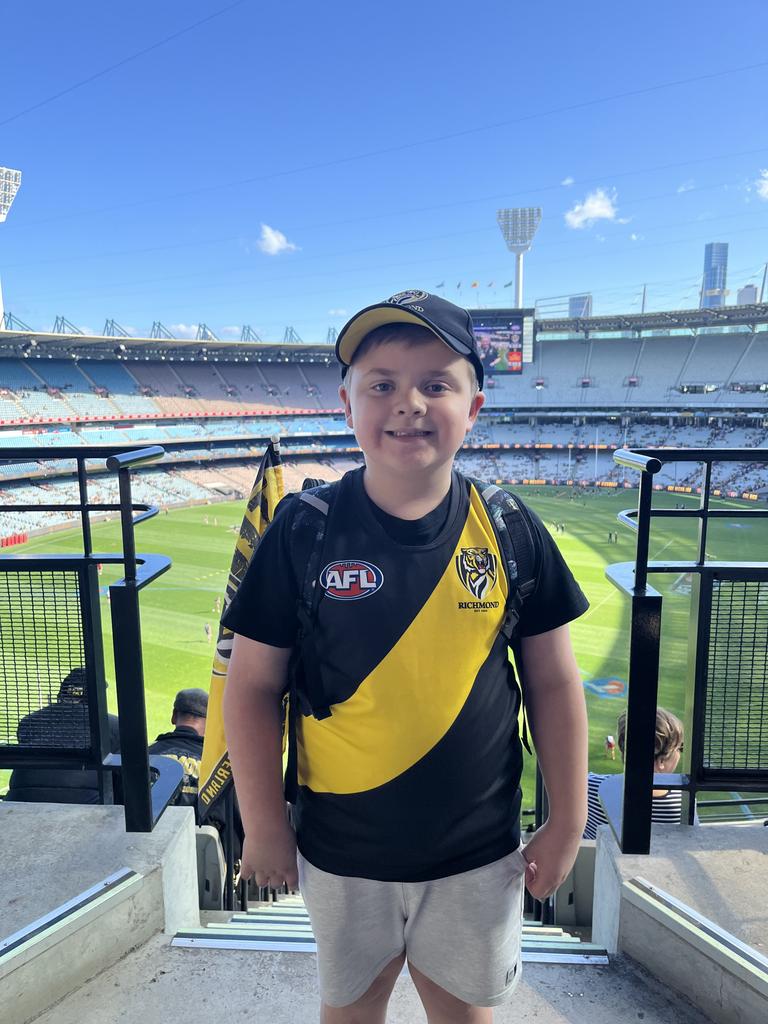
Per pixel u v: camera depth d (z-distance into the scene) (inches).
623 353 2829.7
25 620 108.3
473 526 56.4
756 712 103.0
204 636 819.4
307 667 55.4
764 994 74.4
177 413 2466.8
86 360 2407.7
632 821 95.6
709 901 87.1
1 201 2269.9
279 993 82.4
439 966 61.1
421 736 54.1
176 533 1589.6
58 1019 79.5
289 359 2913.4
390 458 53.1
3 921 84.1
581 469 2566.4
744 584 101.0
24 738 110.7
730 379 2618.1
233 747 59.2
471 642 54.7
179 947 90.7
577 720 62.2
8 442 1975.9
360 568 54.1
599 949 92.2
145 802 100.7
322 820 58.6
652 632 91.8
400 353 53.1
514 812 60.9
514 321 2694.4
